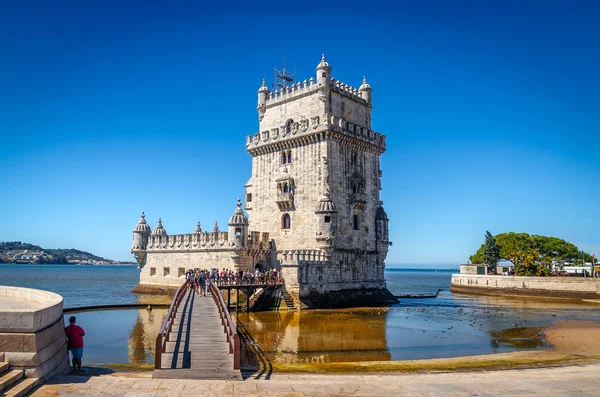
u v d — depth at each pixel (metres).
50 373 19.11
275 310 55.16
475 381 21.42
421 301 76.62
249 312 53.41
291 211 64.94
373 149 70.81
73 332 21.88
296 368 25.05
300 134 64.38
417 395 18.88
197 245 68.69
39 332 18.36
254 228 69.38
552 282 85.31
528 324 47.91
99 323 45.28
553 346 35.53
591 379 22.14
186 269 70.62
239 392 18.41
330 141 63.31
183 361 22.12
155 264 76.50
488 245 116.12
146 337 37.72
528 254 104.25
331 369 24.88
